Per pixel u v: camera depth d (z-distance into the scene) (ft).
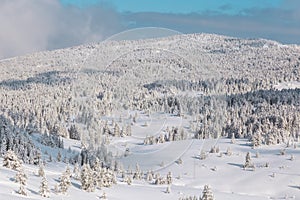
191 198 411.13
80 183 339.98
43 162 435.53
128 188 352.08
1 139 464.65
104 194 313.94
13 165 349.20
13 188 270.05
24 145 479.41
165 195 393.70
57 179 360.28
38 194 279.90
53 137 512.22
